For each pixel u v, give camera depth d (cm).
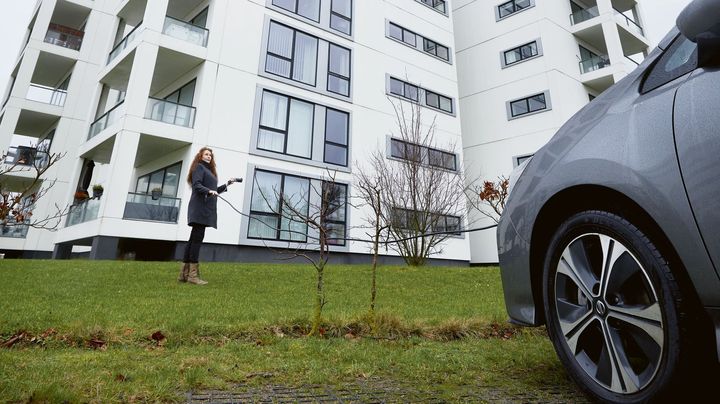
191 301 425
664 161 136
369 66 1595
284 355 243
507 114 1825
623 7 2092
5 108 1789
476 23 2030
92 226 1054
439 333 321
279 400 168
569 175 168
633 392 139
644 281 140
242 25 1316
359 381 198
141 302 409
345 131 1463
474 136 1917
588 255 163
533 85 1773
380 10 1706
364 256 1342
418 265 983
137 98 1116
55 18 2120
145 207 1083
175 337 274
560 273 172
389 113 1591
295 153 1327
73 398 154
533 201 187
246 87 1273
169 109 1153
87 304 385
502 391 182
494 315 378
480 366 224
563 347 168
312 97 1405
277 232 1202
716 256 120
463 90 2012
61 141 1859
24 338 259
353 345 274
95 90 1459
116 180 1051
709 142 125
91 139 1315
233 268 750
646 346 137
